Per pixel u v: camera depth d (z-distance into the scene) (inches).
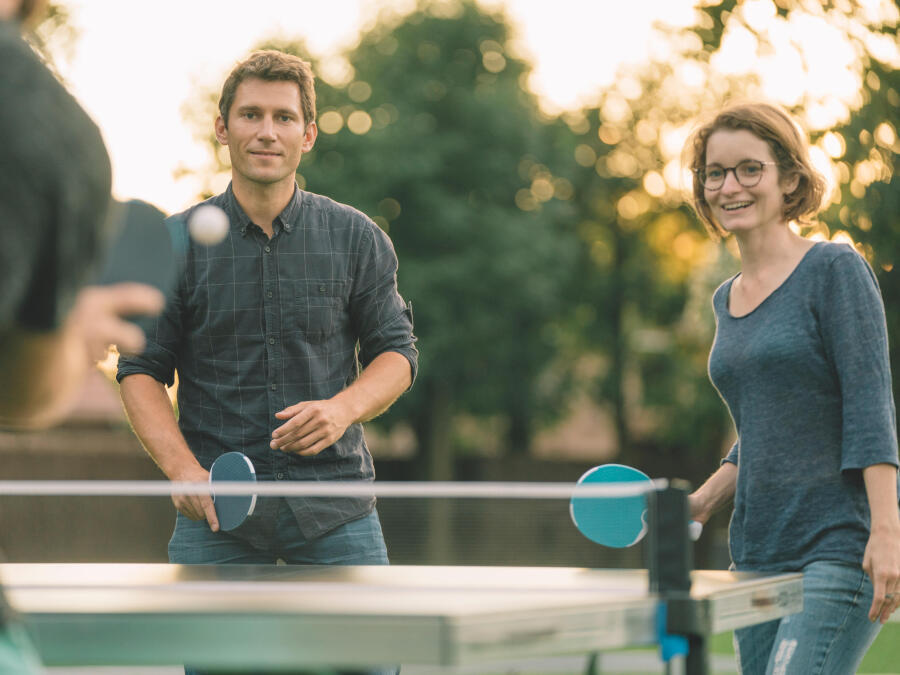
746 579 103.7
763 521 130.0
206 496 135.9
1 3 64.5
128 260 80.3
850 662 126.3
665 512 89.6
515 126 1233.4
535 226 1234.0
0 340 63.2
